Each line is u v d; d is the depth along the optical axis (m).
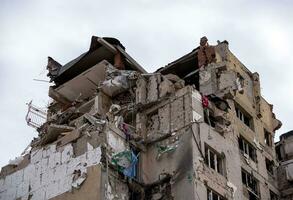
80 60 43.03
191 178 30.62
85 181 30.64
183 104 34.06
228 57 40.22
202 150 32.22
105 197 29.53
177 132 33.22
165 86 35.75
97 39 41.09
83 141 32.41
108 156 31.16
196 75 40.78
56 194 31.83
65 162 32.62
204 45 40.56
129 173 31.80
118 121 34.00
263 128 41.47
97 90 39.81
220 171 33.47
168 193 31.27
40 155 34.75
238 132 37.34
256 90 42.31
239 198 33.62
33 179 34.09
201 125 33.25
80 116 37.56
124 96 38.91
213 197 31.58
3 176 36.28
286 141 44.28
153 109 35.53
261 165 38.84
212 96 35.94
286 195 39.62
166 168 32.34
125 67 42.59
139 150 33.75
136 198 31.91
